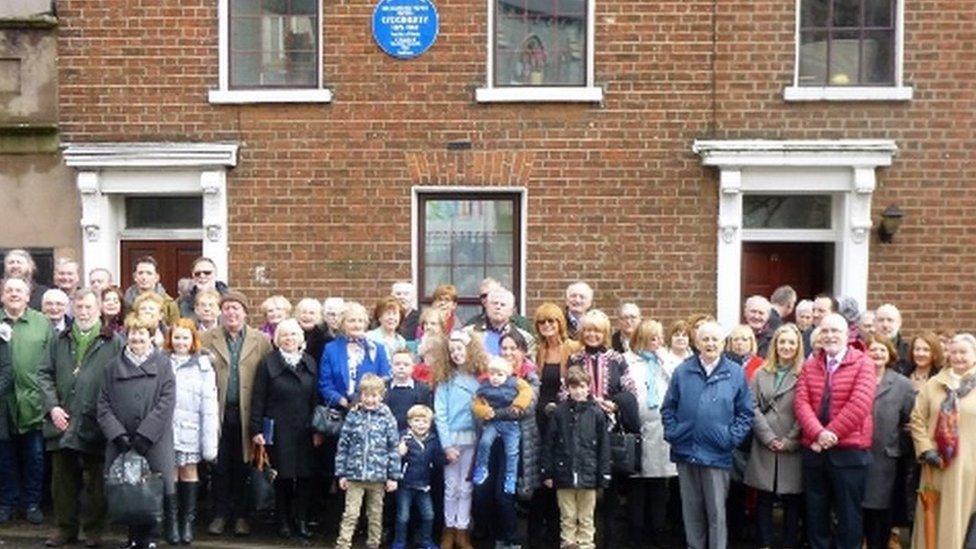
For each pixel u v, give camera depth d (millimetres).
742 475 8188
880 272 10438
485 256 10836
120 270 11086
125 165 10625
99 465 8117
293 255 10734
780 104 10438
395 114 10641
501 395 7906
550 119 10547
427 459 8094
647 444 8273
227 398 8414
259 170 10711
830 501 7914
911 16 10336
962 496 7625
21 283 8422
